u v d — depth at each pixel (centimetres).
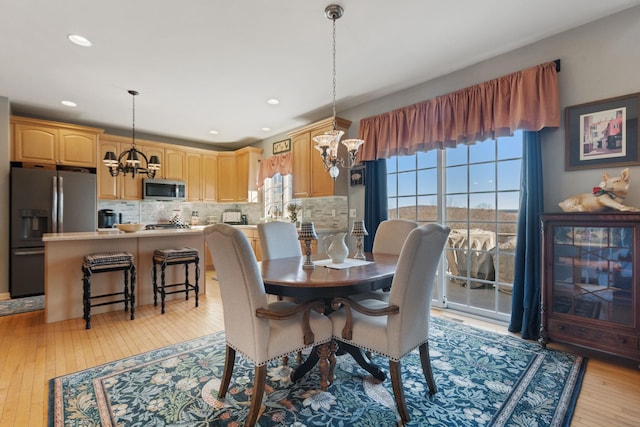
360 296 240
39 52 283
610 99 236
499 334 276
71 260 325
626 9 230
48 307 311
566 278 238
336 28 249
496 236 312
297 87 362
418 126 345
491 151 313
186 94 381
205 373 212
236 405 178
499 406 176
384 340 169
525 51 278
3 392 189
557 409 172
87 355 239
